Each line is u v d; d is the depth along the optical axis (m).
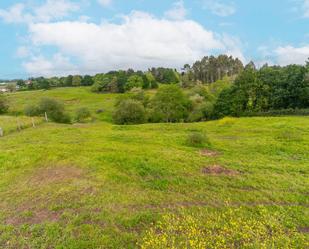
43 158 12.56
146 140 18.02
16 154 13.18
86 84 120.69
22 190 8.85
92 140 17.86
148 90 98.19
